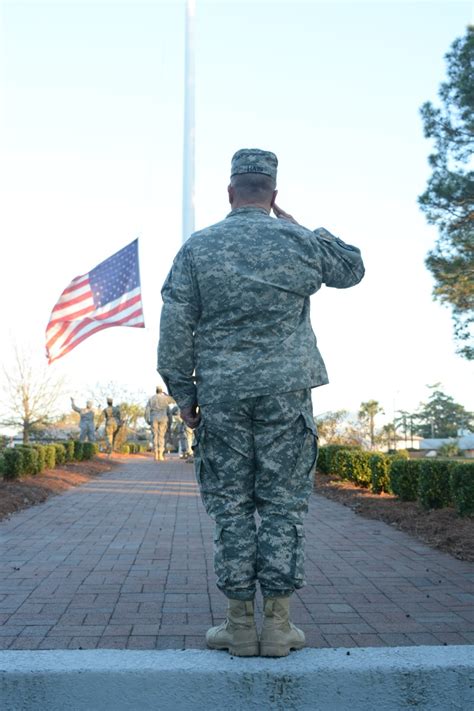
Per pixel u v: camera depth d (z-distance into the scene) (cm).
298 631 304
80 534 771
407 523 833
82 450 2108
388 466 1161
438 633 392
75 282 1555
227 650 299
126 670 265
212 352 304
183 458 2828
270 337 302
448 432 11200
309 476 307
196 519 903
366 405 3941
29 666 266
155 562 605
